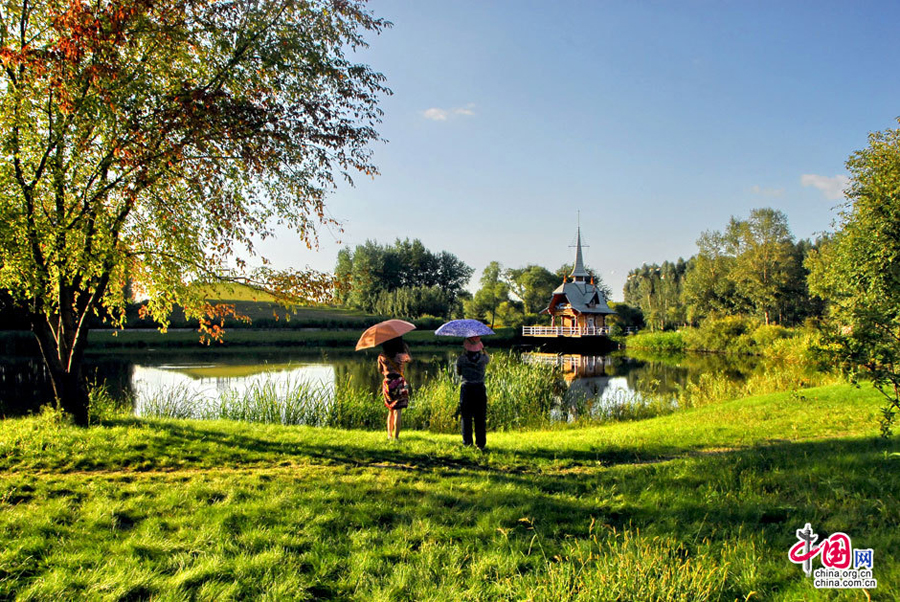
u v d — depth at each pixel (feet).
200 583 11.94
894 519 14.62
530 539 14.52
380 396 52.54
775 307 187.01
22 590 11.35
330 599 11.58
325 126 30.50
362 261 305.73
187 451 23.63
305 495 17.52
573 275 233.35
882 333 19.44
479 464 23.49
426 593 11.65
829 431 30.30
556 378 91.40
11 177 25.81
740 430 31.37
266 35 29.14
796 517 15.39
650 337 186.19
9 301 27.73
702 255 209.97
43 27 26.13
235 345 155.63
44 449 22.77
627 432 32.83
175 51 26.94
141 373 89.10
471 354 26.09
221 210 29.53
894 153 52.65
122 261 28.14
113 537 14.33
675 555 13.17
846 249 41.01
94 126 26.50
